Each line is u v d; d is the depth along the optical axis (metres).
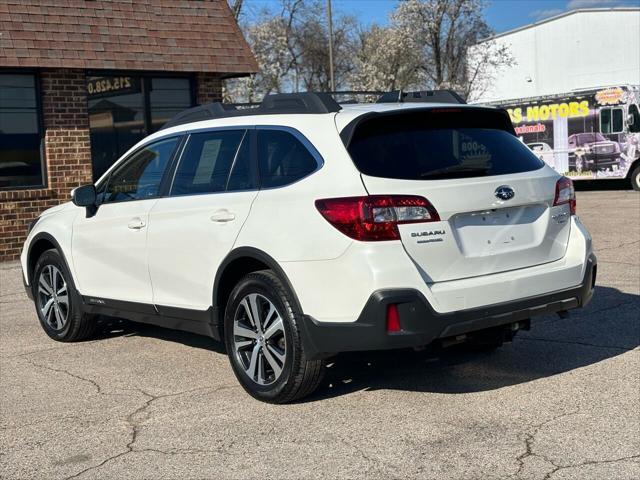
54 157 12.42
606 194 21.45
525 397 4.73
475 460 3.83
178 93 13.86
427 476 3.67
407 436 4.18
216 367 5.75
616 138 22.25
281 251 4.56
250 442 4.20
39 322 7.64
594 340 5.98
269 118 5.01
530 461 3.79
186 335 6.88
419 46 39.62
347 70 47.81
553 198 4.87
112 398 5.08
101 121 13.05
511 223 4.67
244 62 13.91
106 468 3.93
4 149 12.09
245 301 4.87
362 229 4.22
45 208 12.38
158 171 5.78
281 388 4.66
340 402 4.79
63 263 6.59
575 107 22.98
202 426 4.48
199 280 5.23
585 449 3.91
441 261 4.36
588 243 4.99
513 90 48.50
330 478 3.70
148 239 5.64
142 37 12.91
